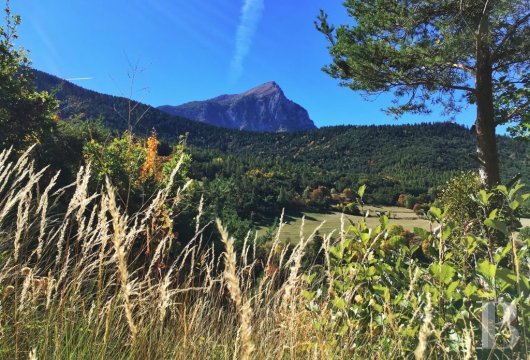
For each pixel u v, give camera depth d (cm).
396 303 190
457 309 172
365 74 1015
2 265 178
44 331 165
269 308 200
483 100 948
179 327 187
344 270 218
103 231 157
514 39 888
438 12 929
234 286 85
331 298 230
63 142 1438
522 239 172
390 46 946
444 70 968
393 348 172
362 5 988
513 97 964
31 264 189
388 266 212
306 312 207
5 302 166
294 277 177
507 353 146
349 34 1028
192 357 178
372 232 218
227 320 199
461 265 198
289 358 184
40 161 1384
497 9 795
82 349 167
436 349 166
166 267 193
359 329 208
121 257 122
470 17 882
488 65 939
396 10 920
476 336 170
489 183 905
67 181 1395
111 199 119
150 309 180
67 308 171
